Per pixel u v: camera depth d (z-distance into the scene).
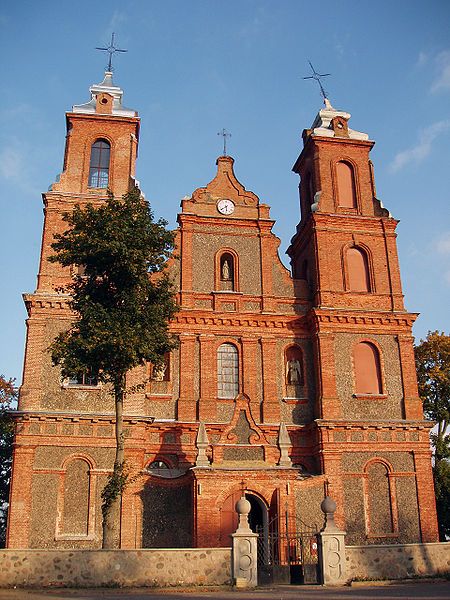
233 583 23.41
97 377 29.25
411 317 40.44
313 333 39.88
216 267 40.84
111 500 26.66
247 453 33.91
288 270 42.00
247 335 39.56
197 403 37.53
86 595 20.14
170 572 23.73
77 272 37.91
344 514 35.56
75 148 41.66
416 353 52.88
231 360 39.25
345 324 39.72
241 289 40.72
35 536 32.50
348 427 37.06
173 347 30.45
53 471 33.72
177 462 36.22
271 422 37.94
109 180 41.34
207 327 39.16
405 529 36.00
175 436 36.66
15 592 20.95
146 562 23.73
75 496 33.59
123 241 28.92
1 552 23.22
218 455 33.41
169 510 33.84
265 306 40.28
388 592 20.23
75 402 35.22
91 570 23.36
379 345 39.81
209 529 31.12
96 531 33.09
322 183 43.81
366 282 41.75
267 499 32.00
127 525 33.06
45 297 36.72
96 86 44.62
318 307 39.59
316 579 25.02
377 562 25.17
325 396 37.81
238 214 42.34
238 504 24.91
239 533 24.20
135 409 35.47
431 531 36.25
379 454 37.19
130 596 19.81
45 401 34.97
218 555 24.22
